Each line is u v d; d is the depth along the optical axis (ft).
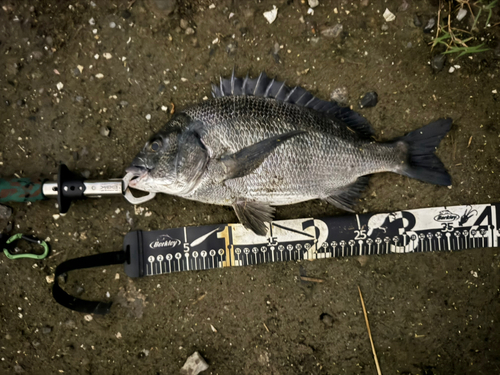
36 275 1.52
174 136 1.34
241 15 1.51
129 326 1.53
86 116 1.52
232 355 1.54
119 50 1.51
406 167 1.47
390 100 1.54
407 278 1.55
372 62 1.53
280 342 1.54
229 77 1.53
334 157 1.40
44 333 1.52
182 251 1.52
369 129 1.50
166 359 1.53
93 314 1.53
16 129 1.51
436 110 1.54
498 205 1.55
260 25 1.52
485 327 1.55
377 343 1.55
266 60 1.53
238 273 1.54
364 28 1.53
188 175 1.34
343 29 1.53
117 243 1.53
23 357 1.52
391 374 1.54
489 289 1.55
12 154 1.51
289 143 1.36
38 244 1.52
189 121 1.35
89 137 1.52
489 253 1.55
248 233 1.53
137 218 1.53
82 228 1.52
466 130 1.55
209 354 1.54
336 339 1.55
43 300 1.52
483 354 1.55
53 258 1.52
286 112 1.39
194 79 1.52
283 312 1.55
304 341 1.55
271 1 1.51
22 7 1.49
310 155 1.38
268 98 1.40
